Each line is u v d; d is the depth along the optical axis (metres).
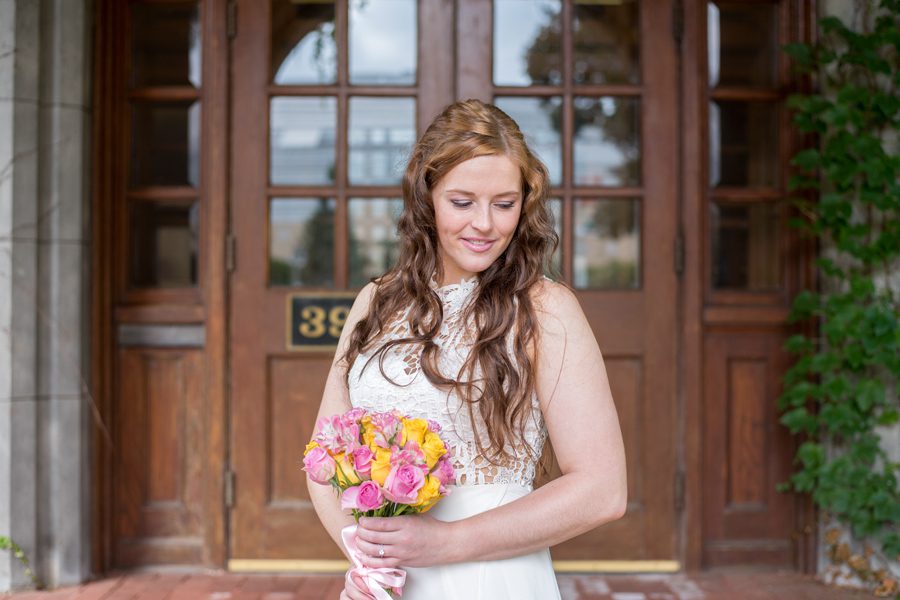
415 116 4.02
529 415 1.52
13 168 3.59
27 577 3.65
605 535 3.97
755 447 4.02
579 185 4.05
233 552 3.97
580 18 4.05
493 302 1.53
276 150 4.02
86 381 3.83
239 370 3.98
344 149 3.99
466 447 1.52
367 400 1.57
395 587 1.38
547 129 4.04
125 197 3.98
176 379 3.99
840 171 3.62
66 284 3.73
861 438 3.66
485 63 4.00
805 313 3.82
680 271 3.99
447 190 1.49
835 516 3.82
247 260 3.99
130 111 4.00
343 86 3.99
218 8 3.96
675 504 3.97
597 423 1.48
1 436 3.59
